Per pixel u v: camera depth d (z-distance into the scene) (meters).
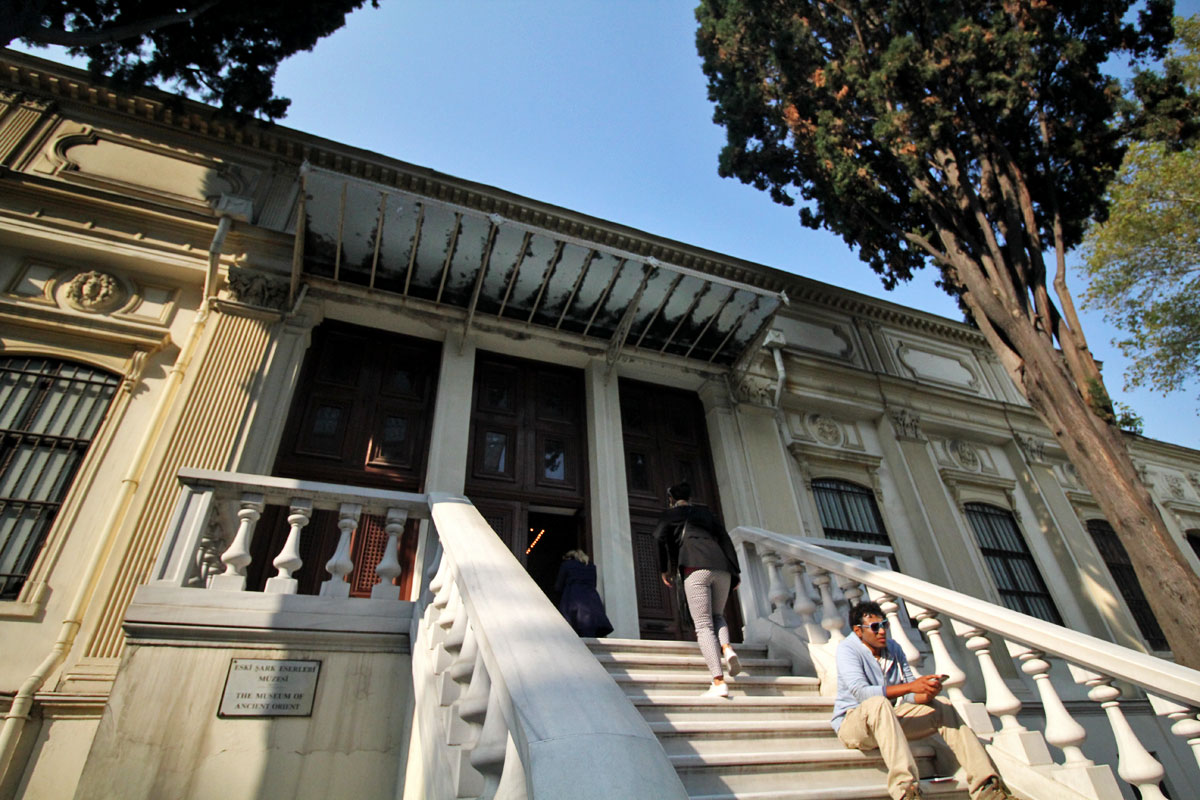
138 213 7.59
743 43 10.11
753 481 8.95
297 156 9.03
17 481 5.89
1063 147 8.52
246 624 3.87
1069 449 7.05
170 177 8.29
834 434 10.61
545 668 1.90
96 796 3.16
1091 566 10.61
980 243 8.61
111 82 7.35
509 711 1.83
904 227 9.59
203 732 3.50
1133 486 6.48
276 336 7.33
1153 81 8.35
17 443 6.06
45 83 8.36
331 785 3.57
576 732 1.54
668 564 4.91
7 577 5.43
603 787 1.37
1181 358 11.58
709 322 8.76
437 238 7.40
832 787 3.36
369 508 4.60
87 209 7.48
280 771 3.52
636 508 8.42
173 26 7.29
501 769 2.06
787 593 5.68
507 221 7.11
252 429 6.57
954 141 8.70
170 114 8.69
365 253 7.59
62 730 4.75
